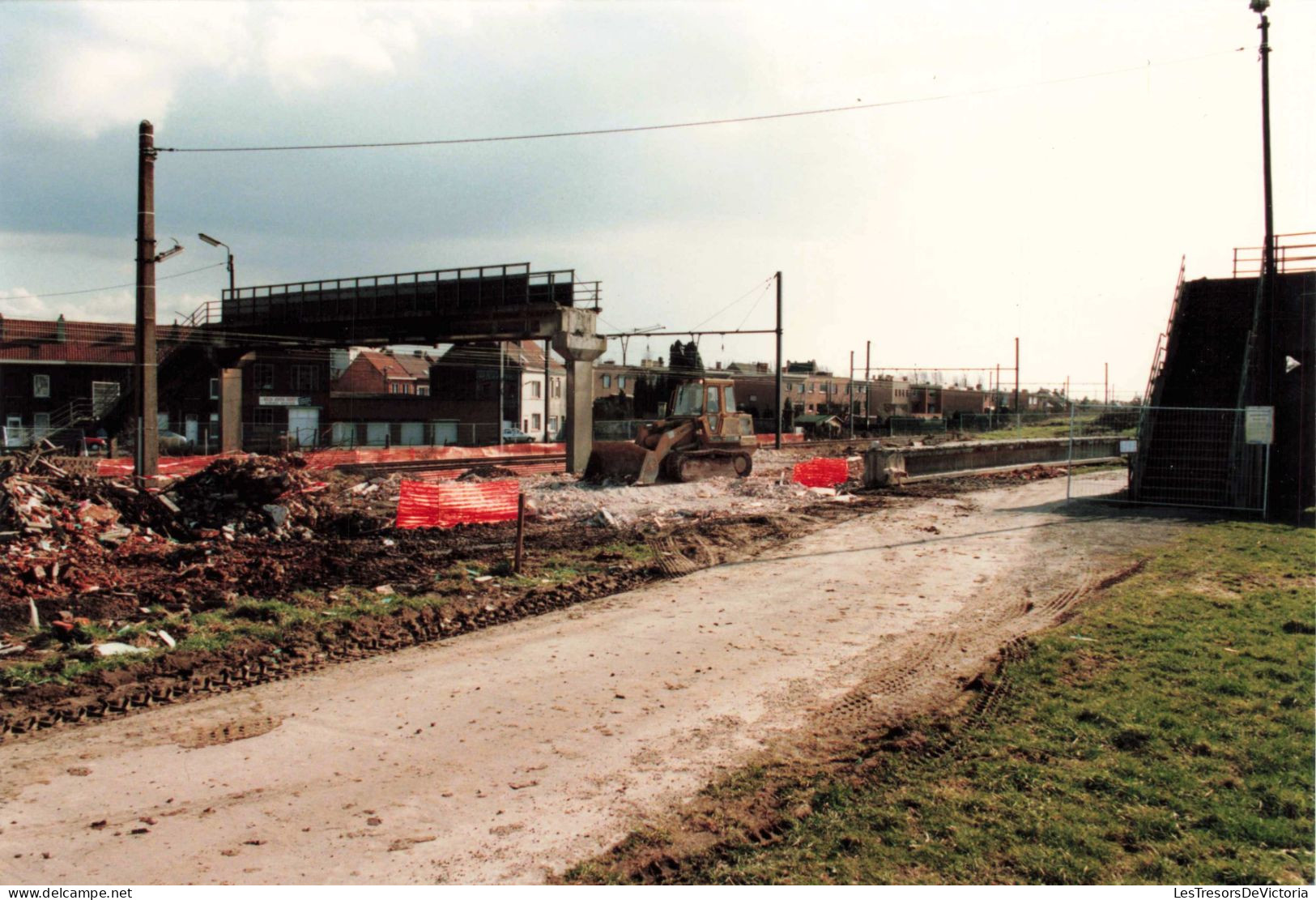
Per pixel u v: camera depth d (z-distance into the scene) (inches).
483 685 338.6
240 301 1766.7
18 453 721.6
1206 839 201.2
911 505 889.5
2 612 415.8
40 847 213.2
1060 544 645.9
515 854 208.4
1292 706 284.8
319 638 399.2
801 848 205.0
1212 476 869.8
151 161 810.2
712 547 638.5
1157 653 348.2
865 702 313.0
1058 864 191.0
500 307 1375.5
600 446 1049.5
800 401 3462.1
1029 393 4338.1
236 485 726.5
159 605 455.2
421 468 1364.4
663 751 272.2
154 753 273.6
